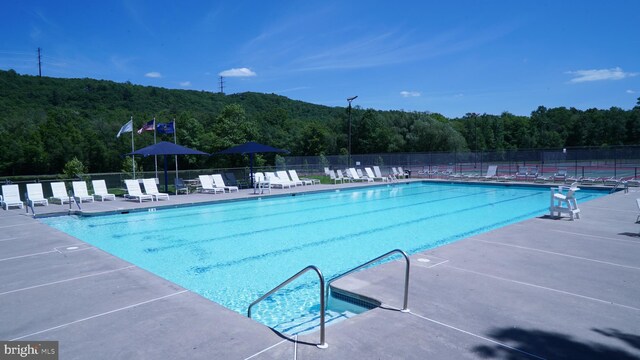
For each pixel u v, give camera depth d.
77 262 6.26
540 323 3.95
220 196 16.12
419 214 13.02
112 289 4.99
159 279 5.40
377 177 23.70
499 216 12.56
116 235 9.98
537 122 63.91
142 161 36.22
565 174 20.38
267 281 6.53
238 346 3.48
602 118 58.12
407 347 3.45
